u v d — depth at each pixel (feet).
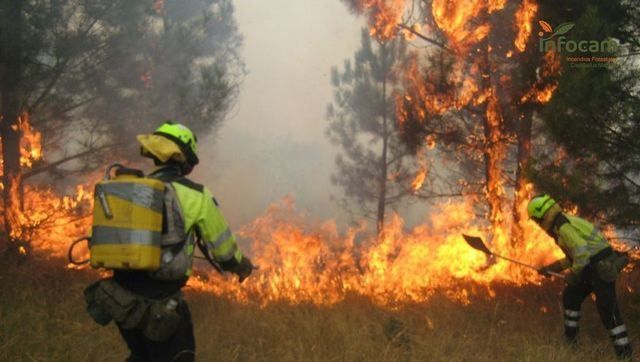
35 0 24.70
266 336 16.15
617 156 18.31
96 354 13.69
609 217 18.52
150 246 9.07
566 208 18.76
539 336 16.87
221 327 16.79
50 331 14.97
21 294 18.24
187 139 10.45
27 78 24.70
